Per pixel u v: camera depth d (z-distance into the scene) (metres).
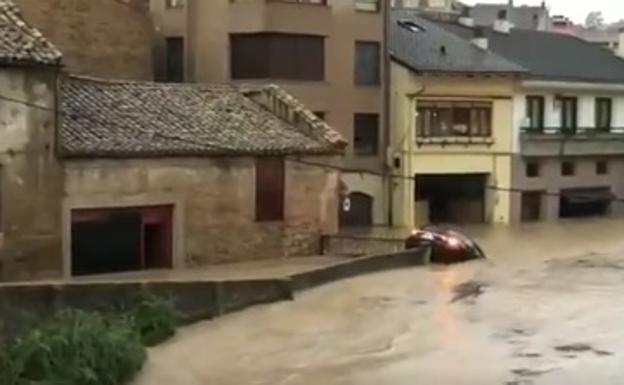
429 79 45.56
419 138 45.91
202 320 22.98
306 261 32.94
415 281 29.48
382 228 44.12
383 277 30.08
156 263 31.34
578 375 18.23
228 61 41.69
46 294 19.86
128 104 32.72
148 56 41.41
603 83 52.78
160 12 44.25
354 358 19.86
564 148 50.88
